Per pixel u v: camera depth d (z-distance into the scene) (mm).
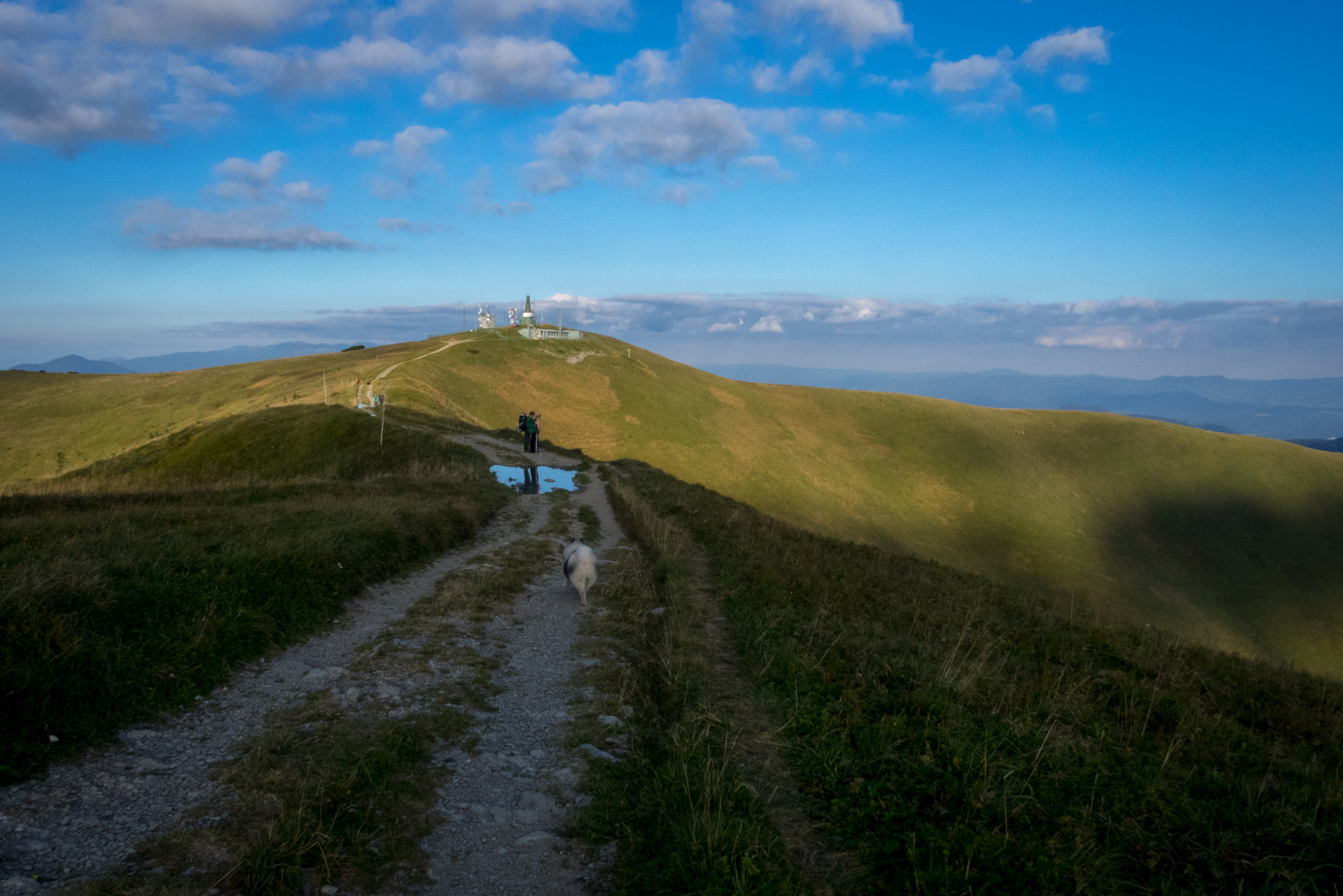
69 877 3684
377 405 47844
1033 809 4992
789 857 4355
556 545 14992
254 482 19672
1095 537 79875
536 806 5074
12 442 71375
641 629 9391
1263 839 4781
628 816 4922
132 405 79812
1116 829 4863
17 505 12477
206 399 76875
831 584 12562
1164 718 7848
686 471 73125
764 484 75188
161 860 3922
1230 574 76125
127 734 5273
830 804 5039
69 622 5914
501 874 4285
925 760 5492
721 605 10586
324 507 13305
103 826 4168
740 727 6188
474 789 5219
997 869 4270
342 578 9672
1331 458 92812
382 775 5117
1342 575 75312
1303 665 62188
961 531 78812
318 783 4824
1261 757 6711
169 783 4746
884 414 103125
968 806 4930
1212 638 63562
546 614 10000
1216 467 91875
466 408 66875
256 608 7777
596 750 5934
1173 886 4297
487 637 8750
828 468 86000
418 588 10773
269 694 6418
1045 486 88188
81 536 9242
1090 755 6059
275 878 3859
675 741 5699
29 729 4863
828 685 7219
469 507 16891
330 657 7551
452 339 100375
